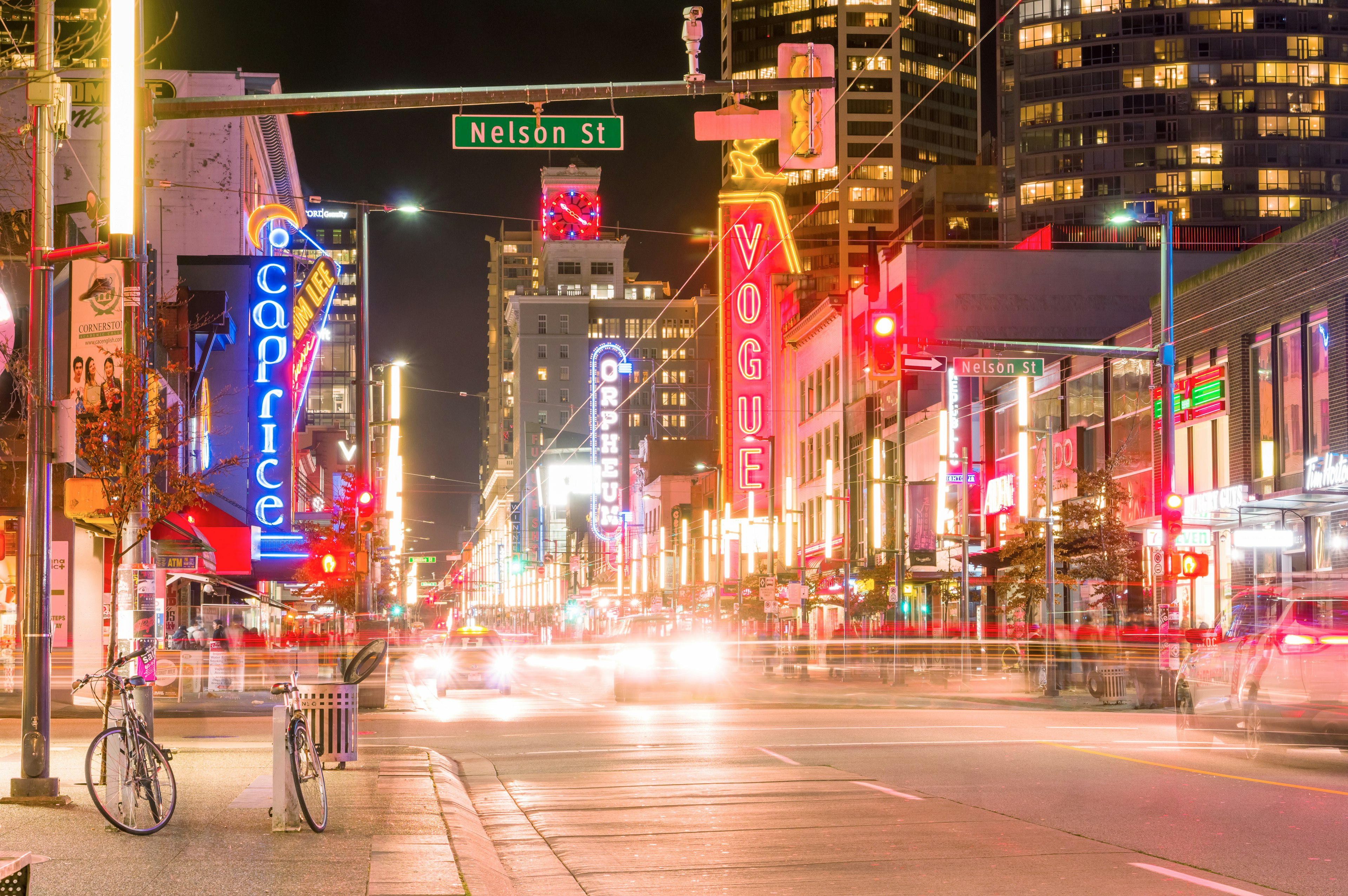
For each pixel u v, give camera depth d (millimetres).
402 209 42188
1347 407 37250
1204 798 14609
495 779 16953
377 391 88000
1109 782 16031
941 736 22500
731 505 103312
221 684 31453
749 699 35156
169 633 31844
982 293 71562
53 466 31031
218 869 9586
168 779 11930
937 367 63438
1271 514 41281
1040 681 39031
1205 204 139625
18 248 20547
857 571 71375
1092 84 142750
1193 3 140875
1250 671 18734
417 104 17516
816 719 27125
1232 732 19047
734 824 13070
